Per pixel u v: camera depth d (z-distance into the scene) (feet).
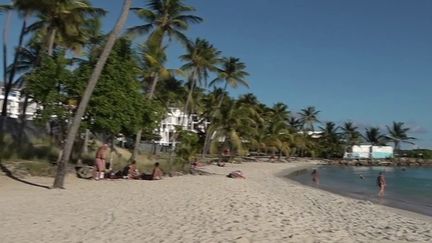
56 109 81.20
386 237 44.29
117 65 85.15
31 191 59.00
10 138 96.58
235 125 201.16
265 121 293.02
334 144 406.41
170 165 115.55
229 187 79.87
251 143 264.11
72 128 64.49
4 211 44.11
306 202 76.69
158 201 54.90
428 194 124.57
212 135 206.80
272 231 38.24
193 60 179.93
